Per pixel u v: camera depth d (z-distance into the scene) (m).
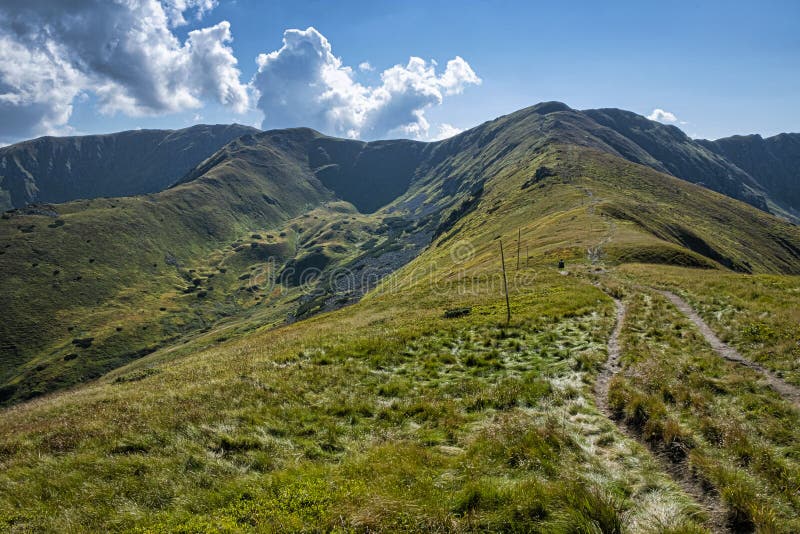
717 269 56.25
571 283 40.22
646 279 40.03
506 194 187.75
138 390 18.36
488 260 77.75
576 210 102.31
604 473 8.98
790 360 14.66
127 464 9.88
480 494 7.82
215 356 25.80
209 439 11.12
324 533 7.20
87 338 199.62
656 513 7.48
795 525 6.82
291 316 196.62
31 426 14.54
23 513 8.34
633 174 182.00
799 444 9.38
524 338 21.80
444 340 22.17
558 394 13.56
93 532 7.68
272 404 13.87
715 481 8.08
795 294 24.75
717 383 13.22
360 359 19.64
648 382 13.39
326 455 10.66
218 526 7.62
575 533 6.87
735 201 190.38
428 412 13.10
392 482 8.50
